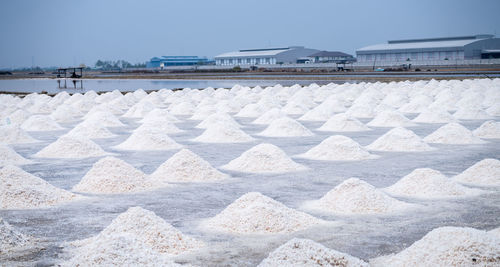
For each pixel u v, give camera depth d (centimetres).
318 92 2819
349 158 1029
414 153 1101
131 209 541
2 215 637
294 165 941
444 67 6581
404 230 563
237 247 512
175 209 660
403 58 8656
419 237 538
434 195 722
